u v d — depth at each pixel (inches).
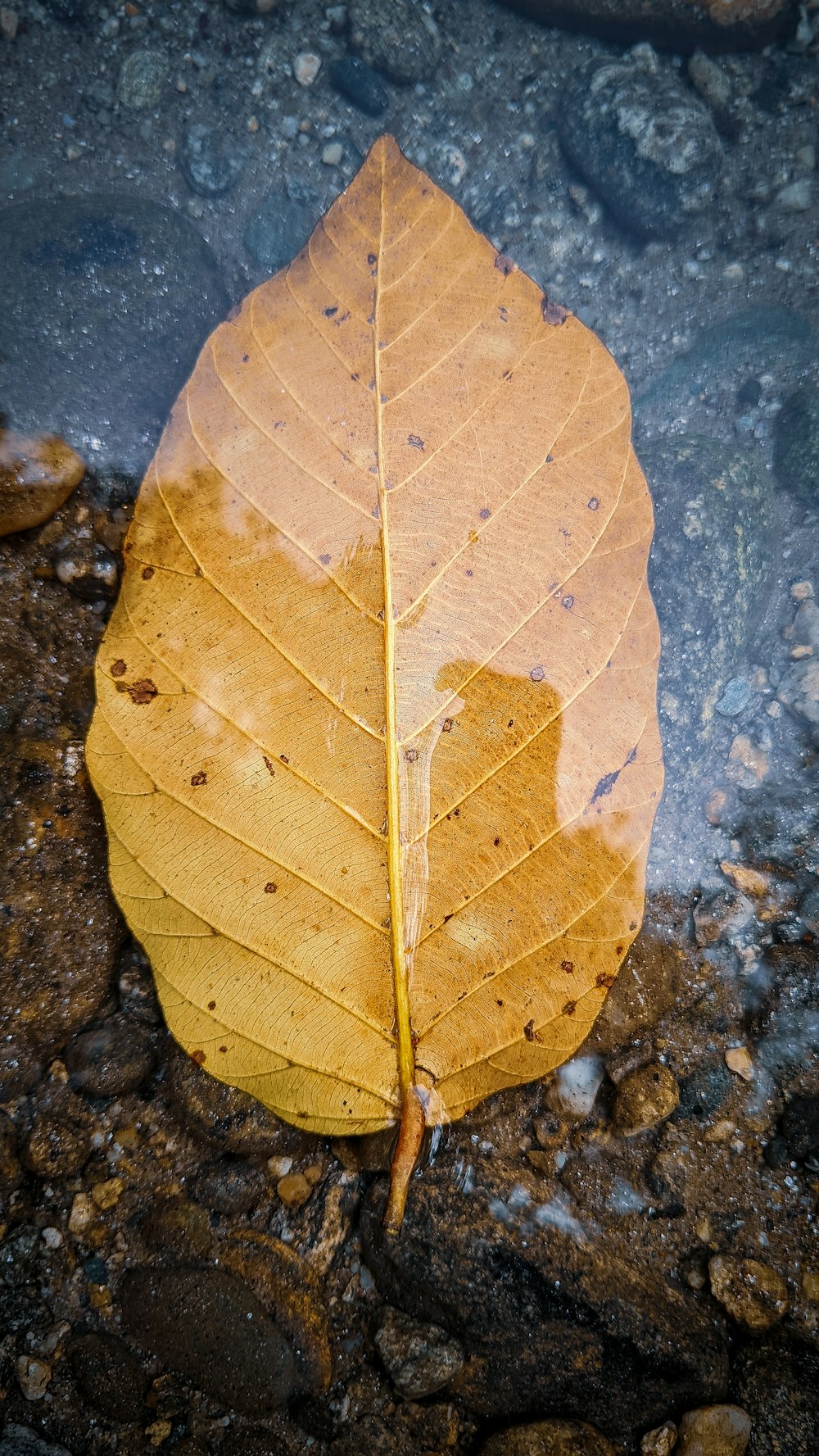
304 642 9.6
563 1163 10.3
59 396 11.3
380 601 9.6
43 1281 9.8
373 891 9.4
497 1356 9.6
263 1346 9.6
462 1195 10.0
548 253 13.1
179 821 9.5
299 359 9.9
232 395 9.9
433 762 9.5
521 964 9.6
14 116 12.4
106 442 11.3
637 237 13.1
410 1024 9.5
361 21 12.8
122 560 11.1
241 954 9.4
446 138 13.1
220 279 12.4
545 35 13.3
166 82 12.7
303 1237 10.0
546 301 10.2
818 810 11.6
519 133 13.2
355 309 10.0
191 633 9.6
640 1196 10.3
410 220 10.1
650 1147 10.4
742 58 13.3
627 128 12.8
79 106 12.6
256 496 9.7
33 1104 10.1
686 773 11.7
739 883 11.3
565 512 9.9
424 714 9.5
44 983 10.3
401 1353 9.6
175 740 9.5
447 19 13.1
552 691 9.7
